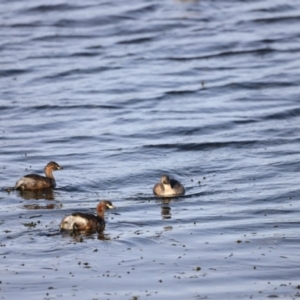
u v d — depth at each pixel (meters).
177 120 36.47
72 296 18.48
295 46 51.09
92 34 54.75
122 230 23.00
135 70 45.97
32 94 41.38
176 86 42.59
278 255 21.11
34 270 19.97
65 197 26.52
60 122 36.47
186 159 30.89
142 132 34.69
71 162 30.56
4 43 52.38
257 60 48.06
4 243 21.78
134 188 27.64
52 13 60.09
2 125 36.16
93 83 43.38
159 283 19.28
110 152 31.83
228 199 26.19
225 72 45.34
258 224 23.64
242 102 39.47
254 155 31.23
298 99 39.72
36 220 23.81
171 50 50.38
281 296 18.58
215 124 35.62
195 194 26.78
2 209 25.02
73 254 21.03
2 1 63.41
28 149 32.28
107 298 18.39
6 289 18.84
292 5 62.09
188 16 58.88
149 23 57.00
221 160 30.62
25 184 27.20
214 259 20.81
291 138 33.44
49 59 48.50
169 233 22.77
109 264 20.39
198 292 18.80
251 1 63.06
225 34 54.16
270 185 27.64
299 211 24.88
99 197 26.55
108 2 62.78
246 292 18.81
